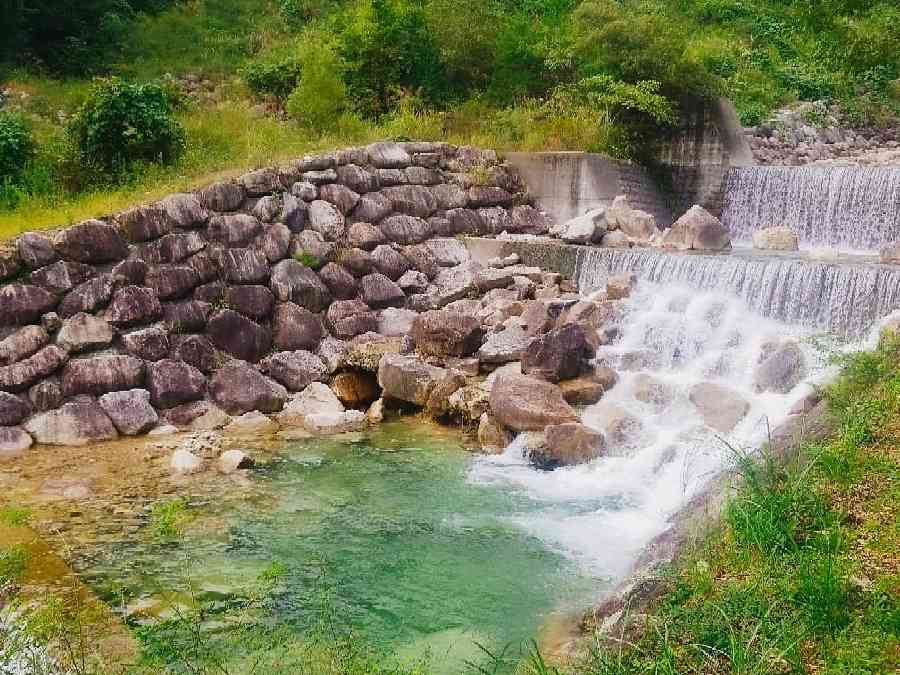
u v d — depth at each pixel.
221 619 5.80
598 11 18.56
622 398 10.19
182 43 23.39
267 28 24.86
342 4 26.44
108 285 11.20
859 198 15.59
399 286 14.14
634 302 12.11
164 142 14.75
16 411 10.05
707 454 8.22
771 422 8.59
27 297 10.56
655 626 4.35
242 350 12.12
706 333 11.05
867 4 15.01
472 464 9.30
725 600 4.52
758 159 21.58
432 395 10.89
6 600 5.92
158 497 8.25
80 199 13.19
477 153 16.73
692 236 14.55
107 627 5.57
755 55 27.42
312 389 11.59
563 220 16.58
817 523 5.11
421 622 5.86
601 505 8.06
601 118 17.39
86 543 7.07
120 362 10.76
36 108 17.92
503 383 10.02
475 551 7.02
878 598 4.28
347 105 18.38
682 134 18.31
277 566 5.73
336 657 5.11
